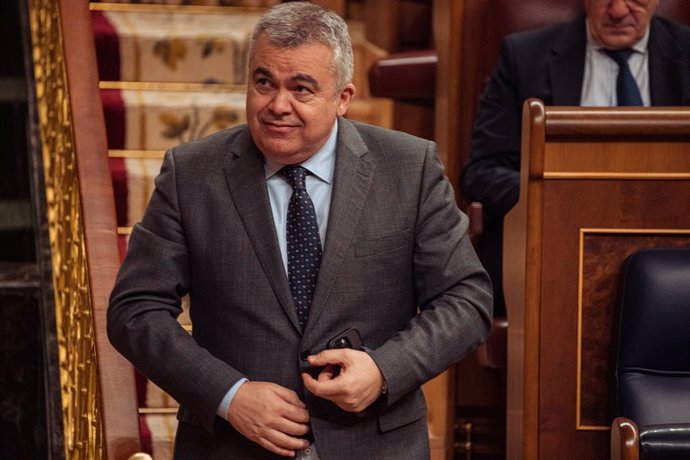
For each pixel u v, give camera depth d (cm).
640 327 942
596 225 988
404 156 819
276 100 753
